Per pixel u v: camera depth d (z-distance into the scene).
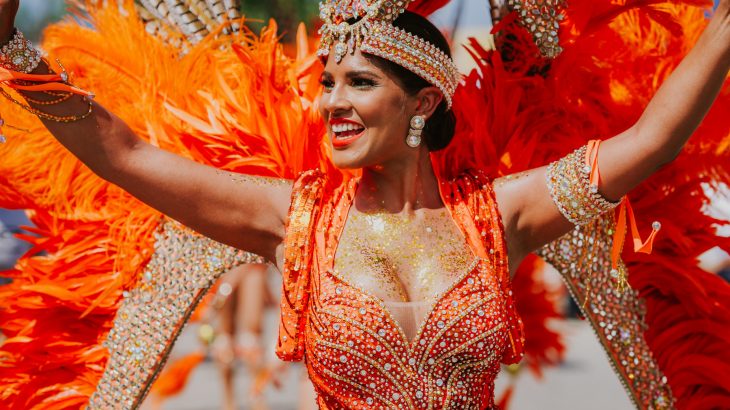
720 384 2.42
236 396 6.84
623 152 1.88
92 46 2.49
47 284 2.43
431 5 2.25
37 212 2.53
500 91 2.37
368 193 2.00
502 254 1.97
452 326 1.87
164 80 2.45
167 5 2.59
